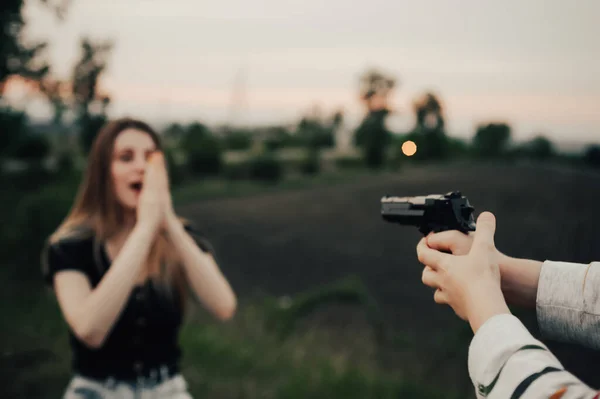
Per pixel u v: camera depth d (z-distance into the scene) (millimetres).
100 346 1938
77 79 18562
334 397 4457
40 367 4871
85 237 2141
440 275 797
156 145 2307
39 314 6141
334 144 40531
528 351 630
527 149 38719
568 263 812
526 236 12250
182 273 2252
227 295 2303
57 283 2064
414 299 8016
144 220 2061
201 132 29266
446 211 957
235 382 4734
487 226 810
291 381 4645
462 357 5629
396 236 13633
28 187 13570
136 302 2062
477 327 702
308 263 10625
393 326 6582
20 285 7148
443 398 4566
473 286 736
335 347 5777
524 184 24656
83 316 1897
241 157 29859
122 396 2029
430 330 6492
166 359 2129
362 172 32125
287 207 18812
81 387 2033
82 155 21328
